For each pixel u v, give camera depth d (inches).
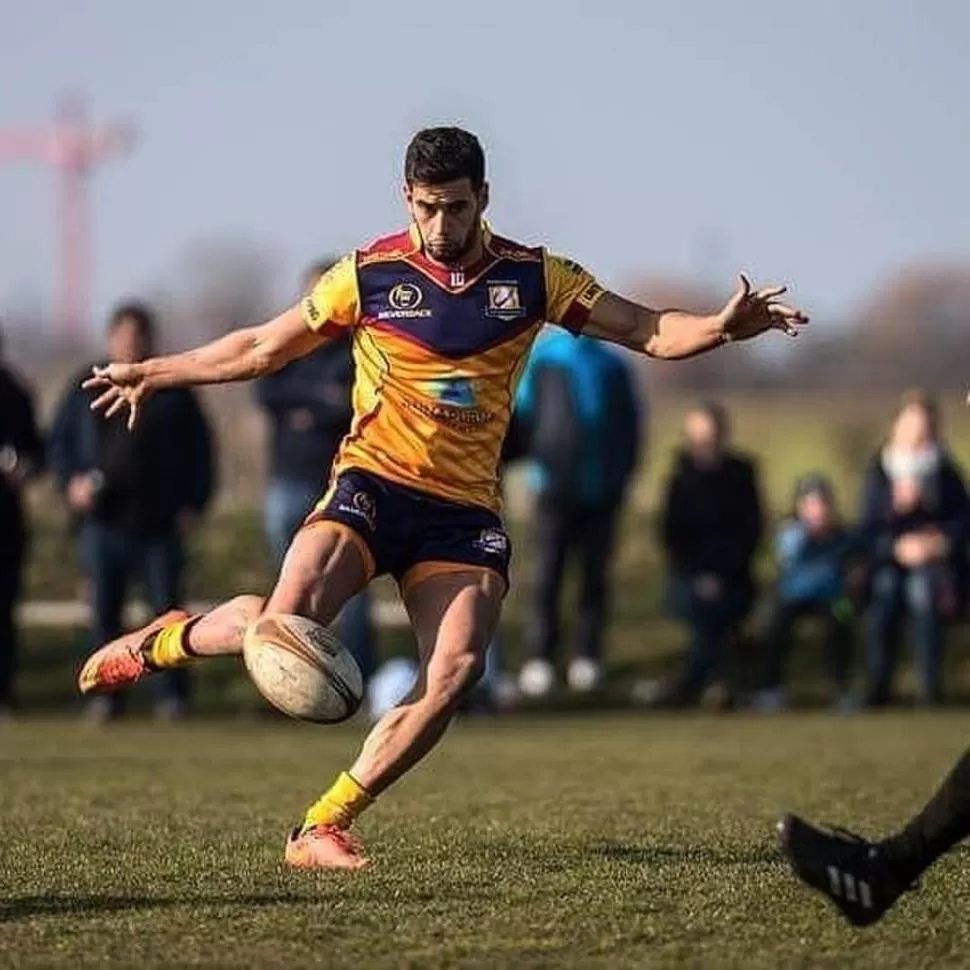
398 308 1084.5
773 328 1058.1
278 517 2300.7
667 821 1360.7
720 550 2689.5
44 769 1841.8
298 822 1366.9
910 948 908.0
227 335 1120.8
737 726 2416.3
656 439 6259.8
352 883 1064.2
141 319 2289.6
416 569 1091.9
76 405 2407.7
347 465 1099.9
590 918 969.5
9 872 1117.7
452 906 999.6
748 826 1330.0
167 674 2571.4
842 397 7637.8
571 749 2062.0
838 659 2736.2
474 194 1059.9
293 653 996.6
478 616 1074.7
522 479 4547.2
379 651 3011.8
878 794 1579.7
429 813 1412.4
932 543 2659.9
